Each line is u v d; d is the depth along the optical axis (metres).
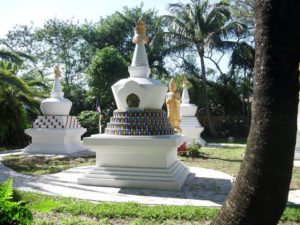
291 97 3.16
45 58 38.41
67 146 15.24
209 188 8.51
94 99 28.06
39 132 15.16
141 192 8.04
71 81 38.00
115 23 32.66
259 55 3.26
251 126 3.35
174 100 12.26
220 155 14.87
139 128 8.76
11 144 20.27
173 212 6.10
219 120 30.34
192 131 19.33
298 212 6.18
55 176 9.94
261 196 3.19
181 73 30.80
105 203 6.76
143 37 9.70
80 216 6.05
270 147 3.16
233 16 28.00
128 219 5.91
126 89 8.99
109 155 8.80
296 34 3.11
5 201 3.13
